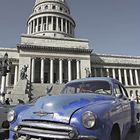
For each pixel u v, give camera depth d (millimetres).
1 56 73875
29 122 5191
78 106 5273
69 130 4734
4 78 29750
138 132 10328
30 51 69250
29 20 97312
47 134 4809
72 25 98375
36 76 74812
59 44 73000
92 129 4770
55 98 5734
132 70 87750
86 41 75562
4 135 8695
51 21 91188
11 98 38844
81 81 7953
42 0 99250
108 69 84375
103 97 6410
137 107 11188
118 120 6203
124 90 8859
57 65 77188
